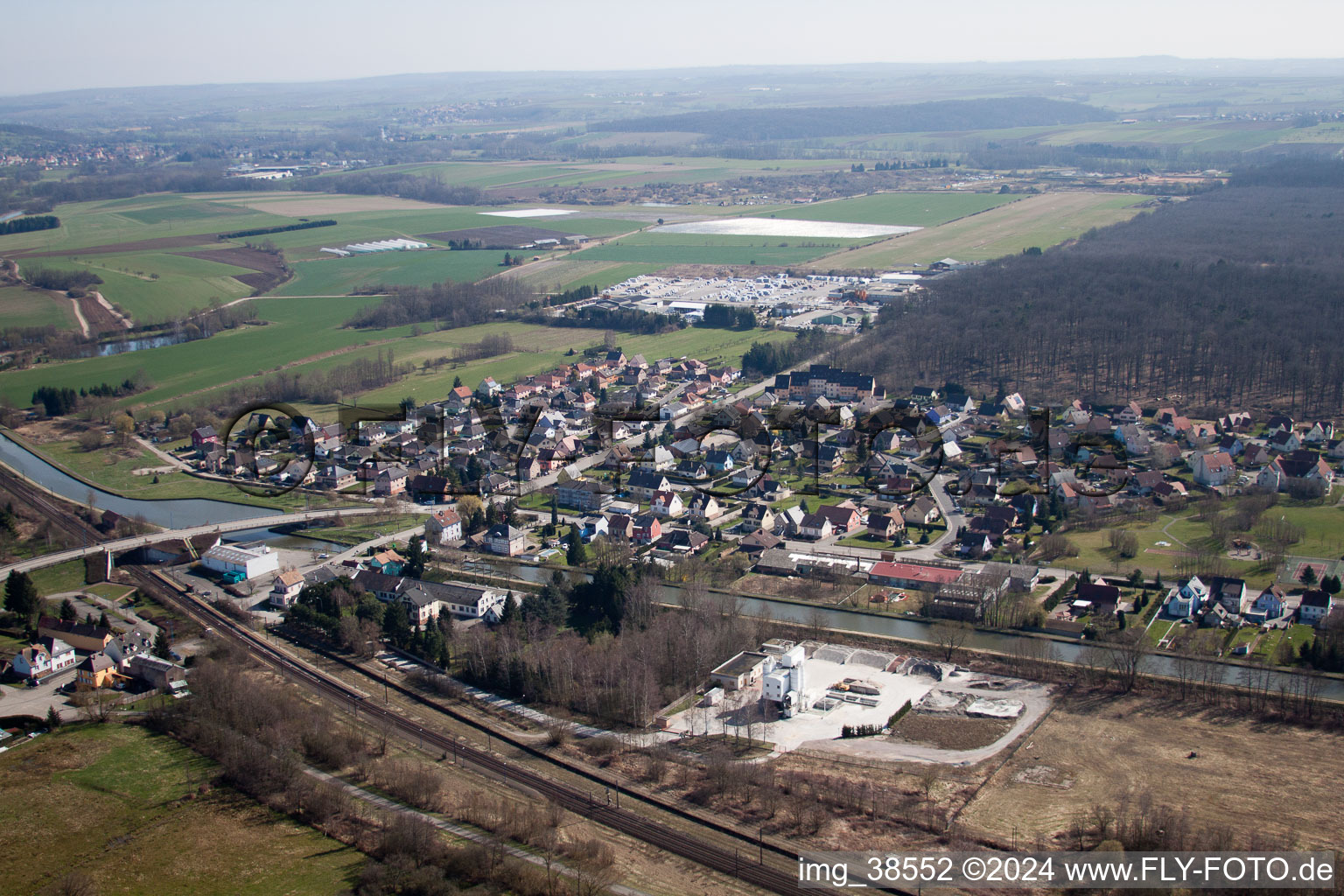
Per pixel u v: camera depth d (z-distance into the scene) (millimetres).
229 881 169750
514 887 166375
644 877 171250
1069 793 189625
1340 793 186125
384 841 178125
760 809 189750
